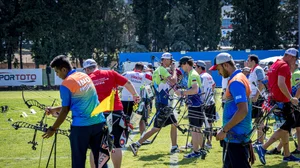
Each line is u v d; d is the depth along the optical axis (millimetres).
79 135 7547
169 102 11758
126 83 8953
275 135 10039
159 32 60469
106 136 7746
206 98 11375
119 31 59375
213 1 59750
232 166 6699
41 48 55062
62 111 7535
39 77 49062
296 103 9547
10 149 12633
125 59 47438
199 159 11062
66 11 55781
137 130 16562
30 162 10875
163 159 11125
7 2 54406
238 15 58938
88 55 56562
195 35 60875
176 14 59469
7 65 59438
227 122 6527
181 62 11297
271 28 57938
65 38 55844
